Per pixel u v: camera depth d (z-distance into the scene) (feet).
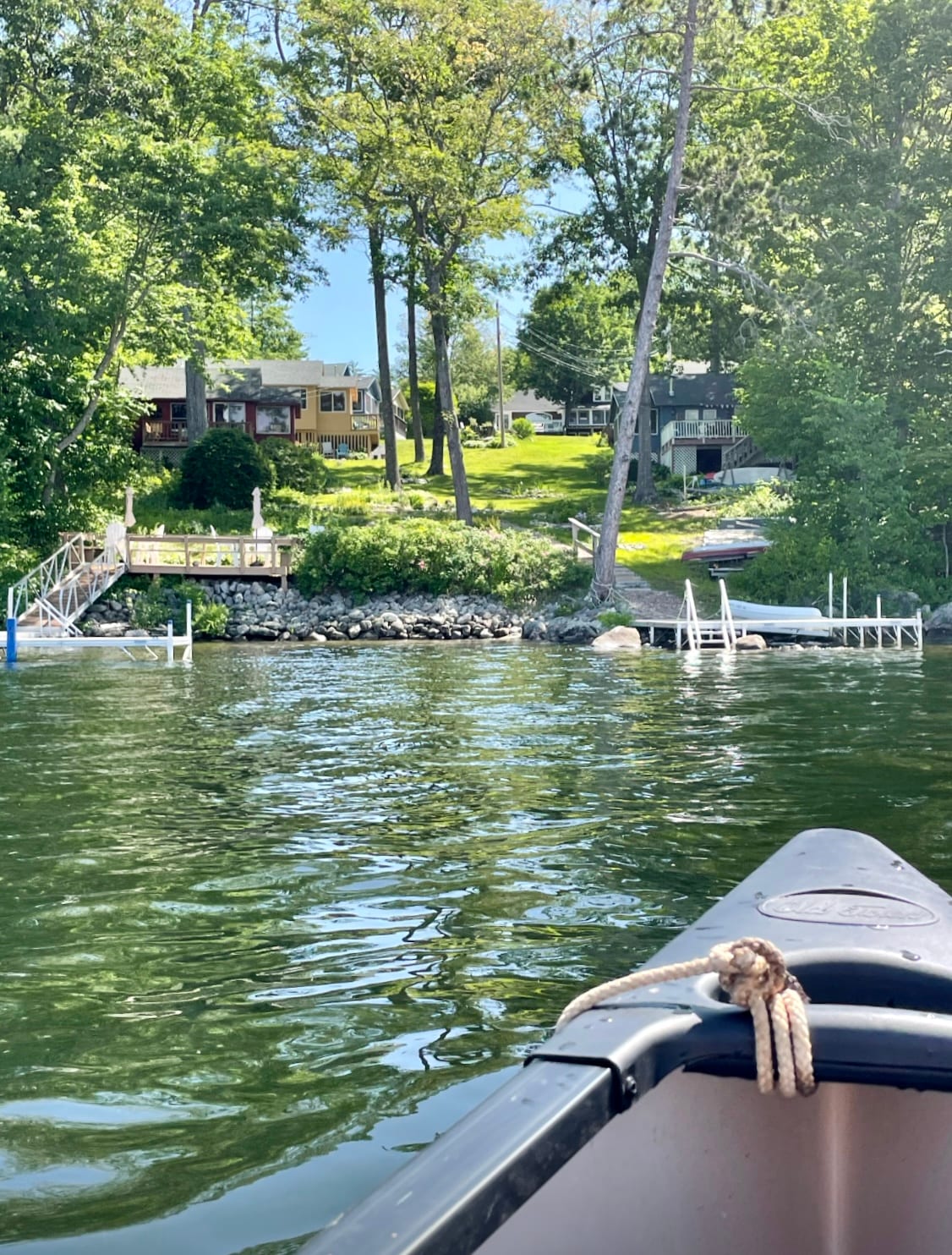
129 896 19.10
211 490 138.00
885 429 108.58
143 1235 8.92
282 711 44.24
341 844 22.63
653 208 153.17
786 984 6.61
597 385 222.89
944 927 8.94
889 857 11.51
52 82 113.09
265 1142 10.57
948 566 113.50
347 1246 4.55
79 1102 11.45
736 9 103.81
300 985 14.85
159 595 97.96
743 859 21.01
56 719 42.06
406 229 137.49
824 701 47.11
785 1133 7.02
